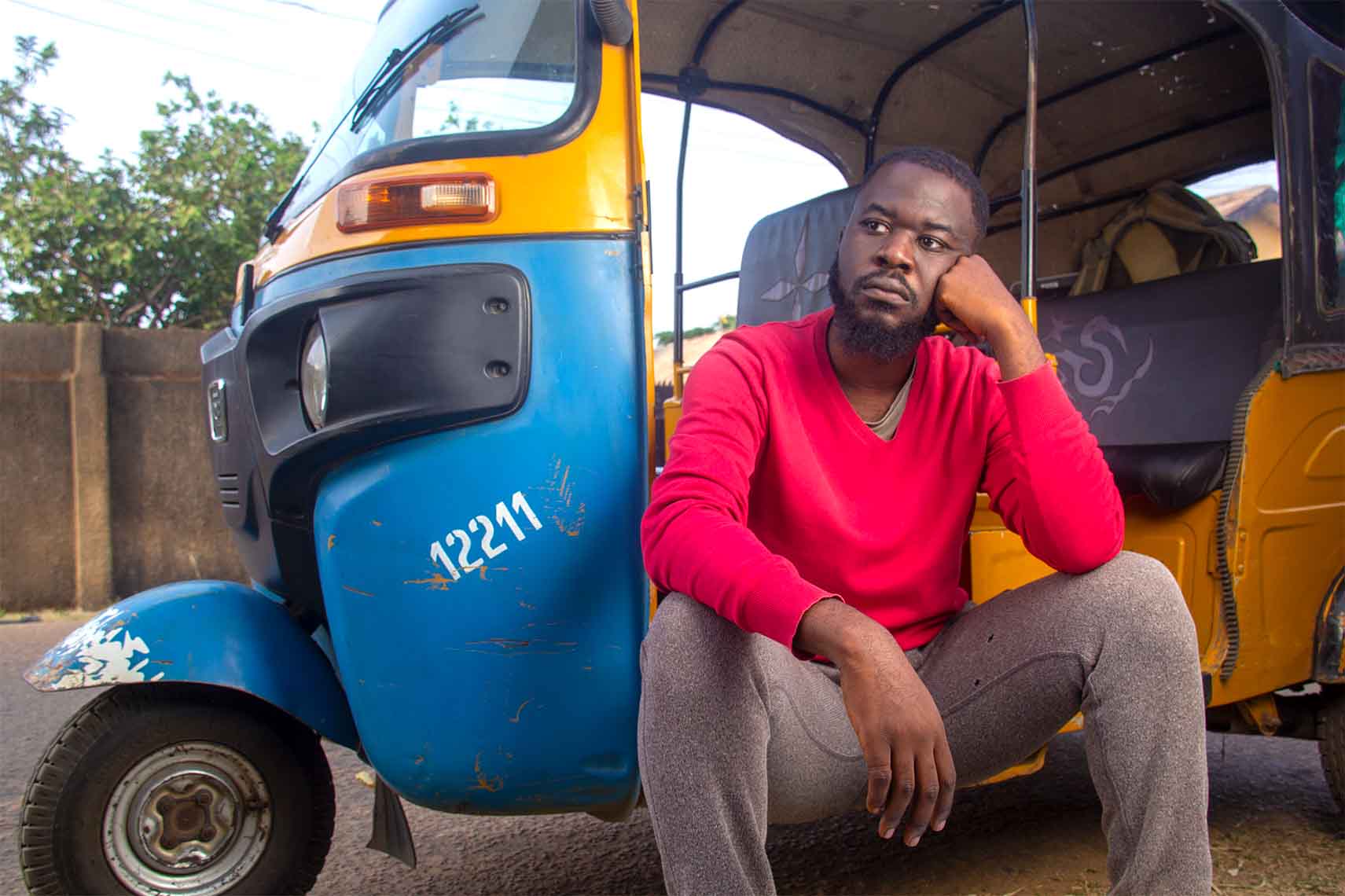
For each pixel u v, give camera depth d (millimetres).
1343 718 2953
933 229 1730
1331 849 2838
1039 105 3699
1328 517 2871
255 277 2391
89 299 10422
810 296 3305
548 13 2062
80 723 2076
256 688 2045
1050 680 1601
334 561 1935
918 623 1870
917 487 1818
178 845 2104
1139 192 3754
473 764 1934
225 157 10992
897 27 3242
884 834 1398
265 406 2023
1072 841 2869
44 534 7078
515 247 1917
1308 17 3012
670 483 1615
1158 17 3125
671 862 1433
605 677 1934
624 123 2006
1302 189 2795
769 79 3420
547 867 2732
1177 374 3443
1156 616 1529
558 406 1906
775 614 1412
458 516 1892
